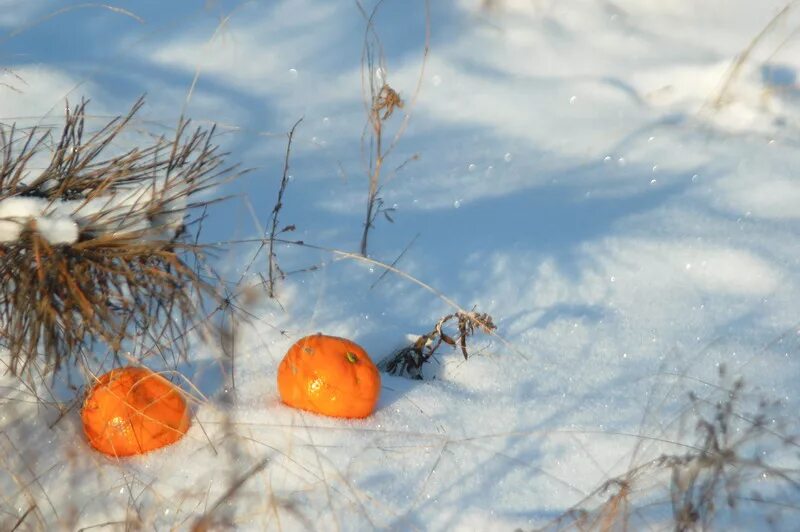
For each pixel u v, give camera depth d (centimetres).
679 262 177
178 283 152
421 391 158
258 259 170
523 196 185
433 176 187
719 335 168
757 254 178
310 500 146
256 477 148
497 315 169
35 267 148
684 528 145
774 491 151
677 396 159
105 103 186
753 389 160
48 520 144
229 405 153
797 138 197
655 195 187
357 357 153
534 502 148
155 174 153
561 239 179
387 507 147
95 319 149
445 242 177
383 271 172
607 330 168
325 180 183
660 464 148
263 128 190
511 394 159
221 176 180
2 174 151
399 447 151
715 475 147
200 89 194
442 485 149
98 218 149
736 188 188
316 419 152
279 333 162
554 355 164
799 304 172
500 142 194
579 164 191
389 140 192
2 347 152
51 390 152
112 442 148
